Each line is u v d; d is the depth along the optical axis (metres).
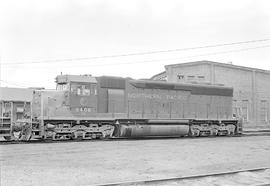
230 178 10.07
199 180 9.60
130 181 8.96
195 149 16.81
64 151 15.04
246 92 43.34
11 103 19.12
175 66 40.84
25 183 8.74
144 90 23.36
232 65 41.56
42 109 19.53
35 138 19.45
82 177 9.66
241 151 16.70
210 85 26.86
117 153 14.83
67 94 20.41
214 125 26.28
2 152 14.45
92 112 21.12
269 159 14.41
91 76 21.73
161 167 11.77
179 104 24.84
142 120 22.97
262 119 45.22
